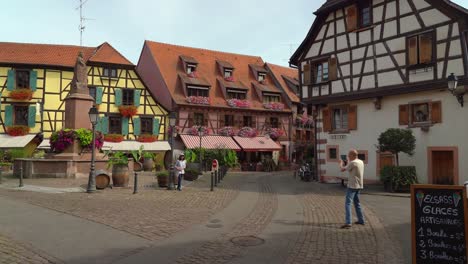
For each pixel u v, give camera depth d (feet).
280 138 133.49
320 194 51.37
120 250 21.80
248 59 148.25
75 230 26.35
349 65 65.51
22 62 100.37
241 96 130.21
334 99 68.23
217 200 43.04
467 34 50.75
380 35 60.85
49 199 39.73
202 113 119.85
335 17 68.18
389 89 59.11
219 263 19.77
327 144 71.51
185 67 126.31
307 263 20.03
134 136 109.91
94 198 41.32
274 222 30.78
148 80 131.54
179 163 52.49
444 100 54.44
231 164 107.04
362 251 22.48
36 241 23.32
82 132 63.82
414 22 56.44
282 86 139.85
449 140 53.72
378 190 55.57
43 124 100.89
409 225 30.17
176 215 32.78
